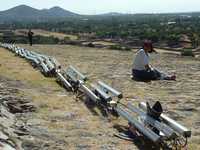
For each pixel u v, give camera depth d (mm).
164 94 12148
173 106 10516
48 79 14703
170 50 64562
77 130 8359
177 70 17766
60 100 11023
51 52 27141
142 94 12133
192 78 15320
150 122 7566
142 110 8633
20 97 10891
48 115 9398
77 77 12852
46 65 16297
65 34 134000
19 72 16297
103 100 10195
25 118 9008
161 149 7180
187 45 84750
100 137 7980
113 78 15195
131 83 14094
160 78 14875
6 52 27969
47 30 166125
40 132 8039
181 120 9172
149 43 14727
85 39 97562
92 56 24312
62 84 13523
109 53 26906
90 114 9672
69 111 9867
